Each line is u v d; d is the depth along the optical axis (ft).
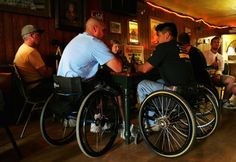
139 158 6.68
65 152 7.13
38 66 9.14
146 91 7.75
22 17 10.36
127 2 15.25
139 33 17.25
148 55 18.10
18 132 8.85
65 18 12.10
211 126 8.23
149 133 8.07
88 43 7.04
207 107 8.59
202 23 25.39
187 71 7.30
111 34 15.08
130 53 16.44
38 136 8.42
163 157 6.72
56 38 11.91
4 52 9.78
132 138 7.73
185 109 6.46
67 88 6.79
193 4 19.01
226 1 18.22
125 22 16.15
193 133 6.34
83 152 6.51
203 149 7.18
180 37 9.82
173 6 19.60
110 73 7.77
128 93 7.43
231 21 26.81
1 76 8.48
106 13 14.71
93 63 7.39
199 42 23.40
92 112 6.85
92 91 6.69
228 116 10.76
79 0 12.84
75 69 7.17
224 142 7.70
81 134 6.42
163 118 7.09
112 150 7.21
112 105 7.34
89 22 7.54
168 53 7.30
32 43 9.34
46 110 7.28
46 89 8.52
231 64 13.91
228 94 12.12
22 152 7.13
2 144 7.74
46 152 7.13
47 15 11.30
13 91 9.57
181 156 6.72
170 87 7.32
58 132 8.79
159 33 7.88
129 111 7.56
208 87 8.89
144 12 17.43
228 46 26.68
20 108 10.07
